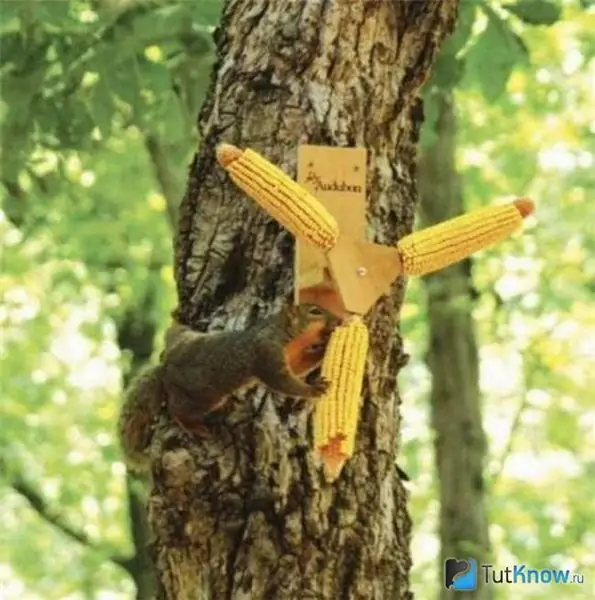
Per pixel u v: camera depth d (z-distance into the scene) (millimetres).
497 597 18391
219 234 5891
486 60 9883
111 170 16016
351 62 5891
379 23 5930
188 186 6031
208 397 5445
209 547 5582
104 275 17266
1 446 19141
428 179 14625
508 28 9844
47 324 19328
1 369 19328
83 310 18891
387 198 5930
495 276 18516
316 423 5078
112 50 10117
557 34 15750
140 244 17031
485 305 18750
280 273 5773
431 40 6039
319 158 5570
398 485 5965
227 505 5570
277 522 5570
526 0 9930
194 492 5582
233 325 5738
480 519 14070
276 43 5922
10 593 22219
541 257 18484
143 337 17203
